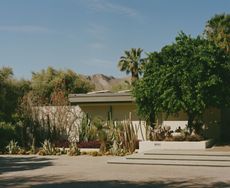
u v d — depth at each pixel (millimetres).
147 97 27453
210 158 21688
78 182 16578
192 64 26156
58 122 32312
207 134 30500
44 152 28797
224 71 26312
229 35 38125
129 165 21812
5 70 56625
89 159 25359
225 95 26188
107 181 16703
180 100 26016
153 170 19766
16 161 25094
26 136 31672
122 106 31453
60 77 61500
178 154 23156
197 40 27391
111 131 29172
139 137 30578
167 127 28438
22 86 58250
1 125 32406
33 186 15773
